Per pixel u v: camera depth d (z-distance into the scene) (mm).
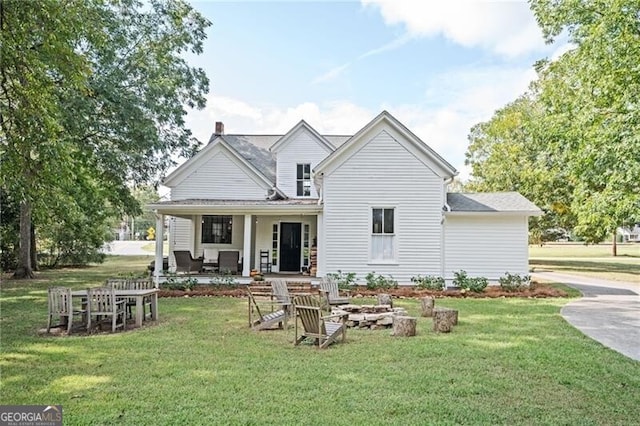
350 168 17156
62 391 5594
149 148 18984
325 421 4656
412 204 17047
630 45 12812
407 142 17078
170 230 20656
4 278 20156
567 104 17875
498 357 7207
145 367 6621
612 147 12562
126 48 18812
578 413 4930
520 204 17594
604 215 15367
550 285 17891
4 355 7336
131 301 10594
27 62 9000
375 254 17062
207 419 4707
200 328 9609
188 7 20766
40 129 9203
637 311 12016
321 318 7832
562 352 7508
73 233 26922
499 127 33500
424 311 11344
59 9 9141
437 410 4973
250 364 6797
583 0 16859
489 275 17156
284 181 20844
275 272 20219
